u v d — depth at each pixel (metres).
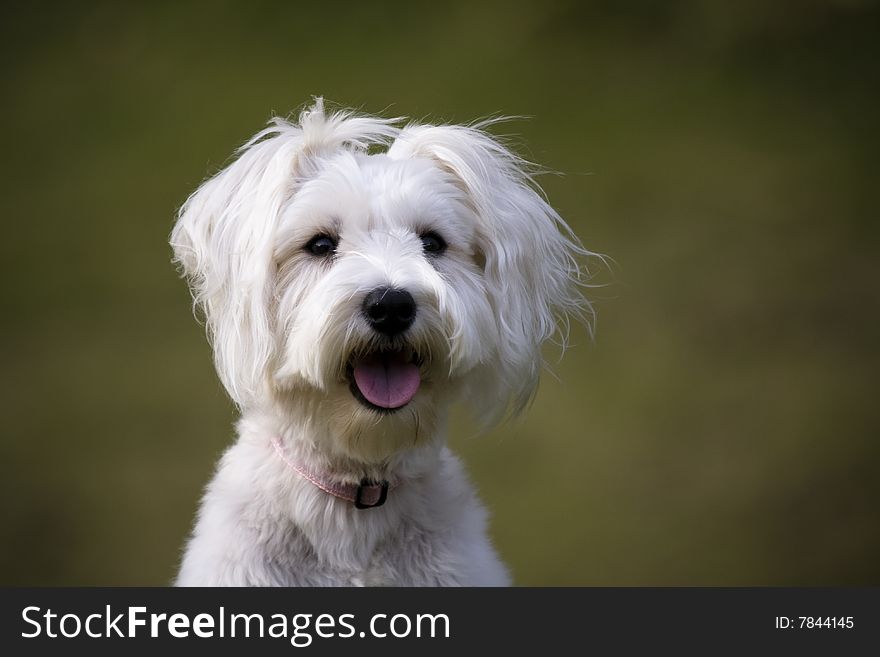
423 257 4.75
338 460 4.91
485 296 5.15
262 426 5.07
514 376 5.23
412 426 4.75
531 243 5.36
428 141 5.28
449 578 5.00
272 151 5.10
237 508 4.97
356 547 4.93
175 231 5.37
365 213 4.81
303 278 4.82
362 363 4.66
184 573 5.15
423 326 4.59
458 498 5.21
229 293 5.01
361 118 5.43
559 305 5.70
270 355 4.83
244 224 4.95
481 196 5.16
